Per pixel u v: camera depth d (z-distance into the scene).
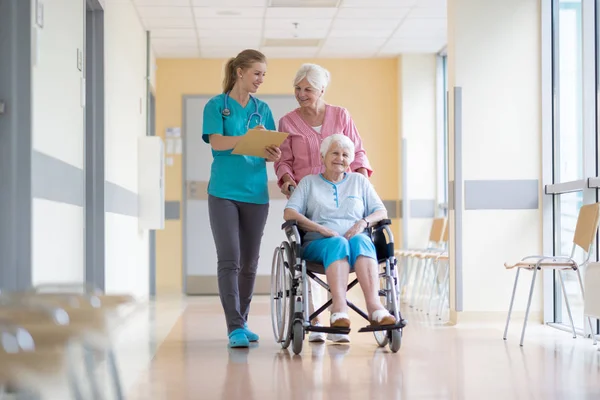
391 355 4.32
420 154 9.73
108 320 2.18
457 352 4.46
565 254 5.94
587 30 5.34
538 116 6.16
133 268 7.28
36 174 3.35
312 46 9.39
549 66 6.14
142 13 7.81
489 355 4.35
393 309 4.24
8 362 1.55
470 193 6.12
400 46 9.40
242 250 4.73
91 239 5.39
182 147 9.88
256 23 8.30
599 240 5.31
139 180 7.73
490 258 6.11
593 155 5.33
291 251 4.25
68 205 4.02
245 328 4.82
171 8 7.66
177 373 3.76
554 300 6.06
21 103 3.25
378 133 10.09
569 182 5.61
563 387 3.39
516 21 6.17
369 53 9.80
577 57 5.74
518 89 6.15
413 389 3.34
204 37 8.85
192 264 9.79
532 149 6.15
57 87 3.78
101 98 5.47
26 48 3.26
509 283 6.10
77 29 4.27
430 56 9.77
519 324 6.03
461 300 6.07
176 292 9.80
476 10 6.16
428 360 4.15
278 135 4.28
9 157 3.24
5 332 1.61
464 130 6.14
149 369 3.89
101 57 5.48
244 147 4.32
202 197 9.86
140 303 2.58
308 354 4.34
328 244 4.16
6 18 3.26
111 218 5.83
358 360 4.13
